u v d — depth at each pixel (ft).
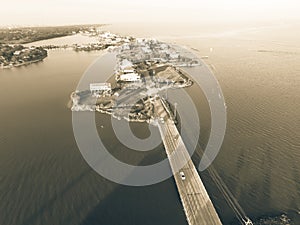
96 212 246.27
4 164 316.81
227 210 243.40
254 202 252.62
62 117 433.89
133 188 274.77
